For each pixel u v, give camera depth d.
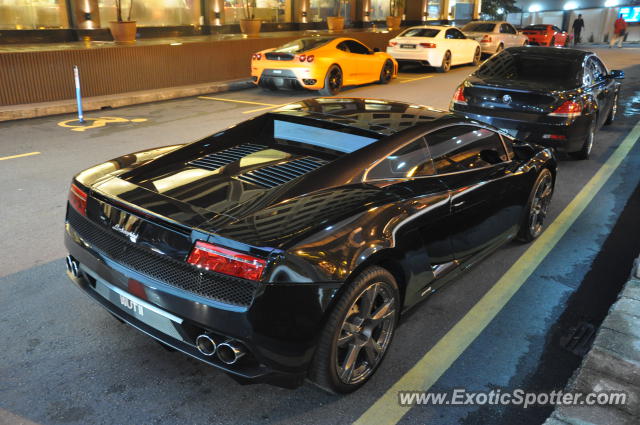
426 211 3.00
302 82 11.98
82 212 2.83
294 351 2.35
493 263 4.35
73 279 3.02
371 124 3.32
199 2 18.91
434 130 3.41
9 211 5.14
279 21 22.00
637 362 2.84
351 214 2.61
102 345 3.12
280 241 2.32
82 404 2.65
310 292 2.33
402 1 27.70
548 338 3.36
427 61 16.45
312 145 3.19
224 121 9.62
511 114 6.66
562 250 4.62
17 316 3.38
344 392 2.70
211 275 2.33
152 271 2.48
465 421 2.65
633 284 3.62
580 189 6.30
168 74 12.82
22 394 2.70
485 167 3.75
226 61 14.10
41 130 8.77
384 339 2.87
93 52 11.34
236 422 2.57
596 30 38.53
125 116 10.08
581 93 6.75
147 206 2.55
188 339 2.45
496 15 40.12
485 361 3.11
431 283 3.23
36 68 10.52
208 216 2.47
